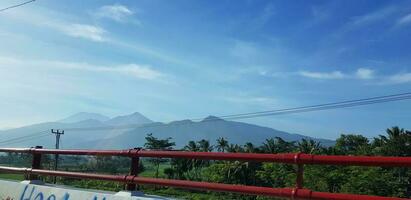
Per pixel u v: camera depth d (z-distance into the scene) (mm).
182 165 72625
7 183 8445
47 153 7852
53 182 8453
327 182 61469
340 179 61094
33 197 7727
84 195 6867
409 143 87125
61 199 7203
